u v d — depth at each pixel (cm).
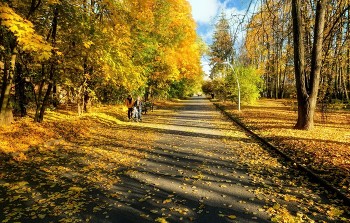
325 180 665
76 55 1423
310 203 559
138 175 748
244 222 482
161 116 2484
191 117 2419
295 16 1412
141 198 589
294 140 1172
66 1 1239
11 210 532
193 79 5516
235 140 1294
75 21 1316
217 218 496
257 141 1265
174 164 864
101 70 1756
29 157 901
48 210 530
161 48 2892
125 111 2569
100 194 612
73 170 782
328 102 1700
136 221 487
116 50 1512
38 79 1567
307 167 788
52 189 638
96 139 1252
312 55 1431
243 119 2075
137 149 1074
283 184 677
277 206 541
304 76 1460
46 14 1270
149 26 2388
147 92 3412
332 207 539
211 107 3856
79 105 1848
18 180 693
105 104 2786
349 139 1183
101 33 1390
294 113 2477
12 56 1150
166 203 563
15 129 1143
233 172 778
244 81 3259
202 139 1319
